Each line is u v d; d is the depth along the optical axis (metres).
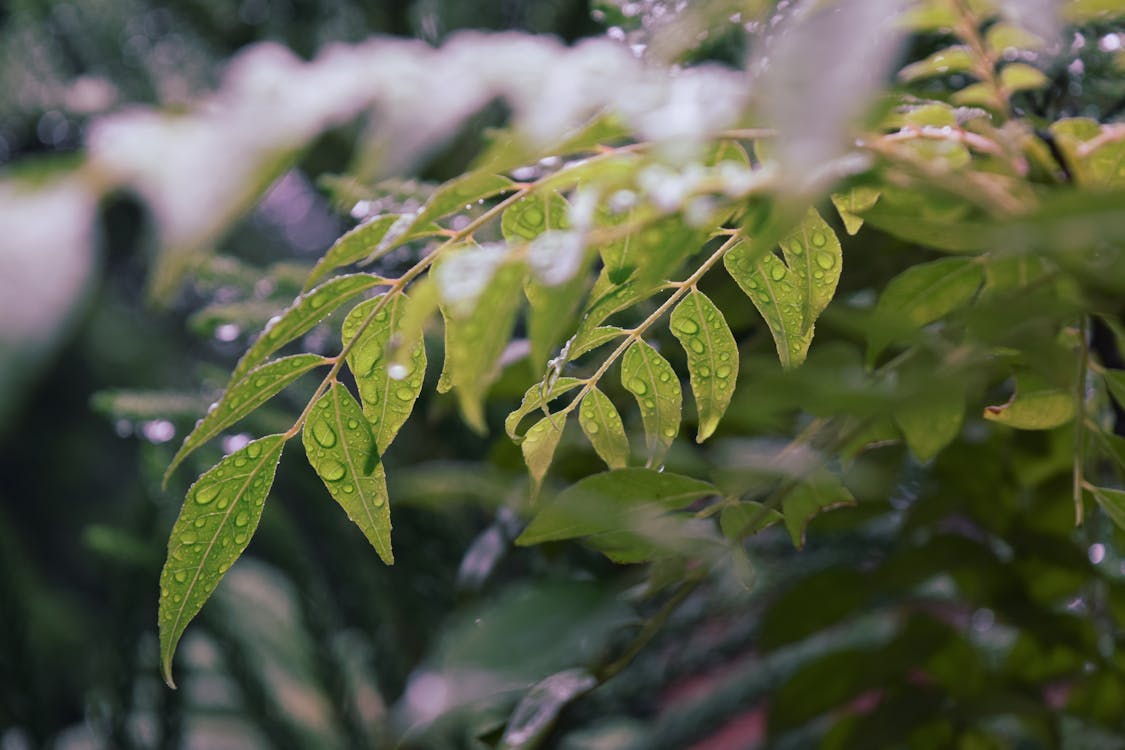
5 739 0.60
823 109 0.16
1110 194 0.19
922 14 0.28
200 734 0.69
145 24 0.77
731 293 0.36
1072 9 0.27
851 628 0.53
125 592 0.59
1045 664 0.40
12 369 0.14
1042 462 0.39
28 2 0.75
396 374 0.28
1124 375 0.31
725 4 0.25
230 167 0.17
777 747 0.49
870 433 0.32
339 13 0.70
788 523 0.32
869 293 0.39
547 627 0.25
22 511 2.44
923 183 0.24
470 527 0.54
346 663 0.56
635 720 0.57
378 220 0.26
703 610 0.50
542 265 0.23
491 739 0.33
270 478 0.29
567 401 0.39
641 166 0.23
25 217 0.15
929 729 0.39
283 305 0.45
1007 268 0.29
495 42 0.21
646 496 0.30
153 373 2.05
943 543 0.39
